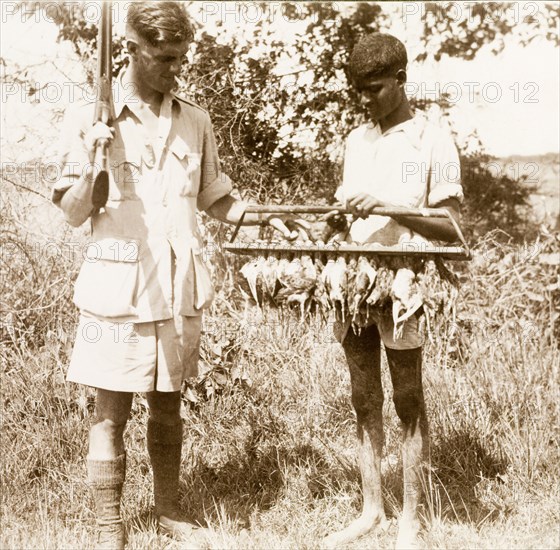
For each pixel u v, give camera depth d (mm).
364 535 3486
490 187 8180
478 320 5535
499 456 4148
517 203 8227
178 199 3324
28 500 3746
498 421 4414
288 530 3582
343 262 3180
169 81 3229
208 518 3656
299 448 4312
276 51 6539
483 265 6176
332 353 5090
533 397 4527
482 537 3457
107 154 2969
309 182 6543
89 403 4410
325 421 4594
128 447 4188
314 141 6609
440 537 3406
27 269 5430
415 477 3375
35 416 4250
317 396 4734
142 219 3242
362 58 3152
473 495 3904
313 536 3494
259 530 3582
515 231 8125
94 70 6129
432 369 4906
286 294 3260
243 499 3908
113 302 3184
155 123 3301
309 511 3770
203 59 6336
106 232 3230
